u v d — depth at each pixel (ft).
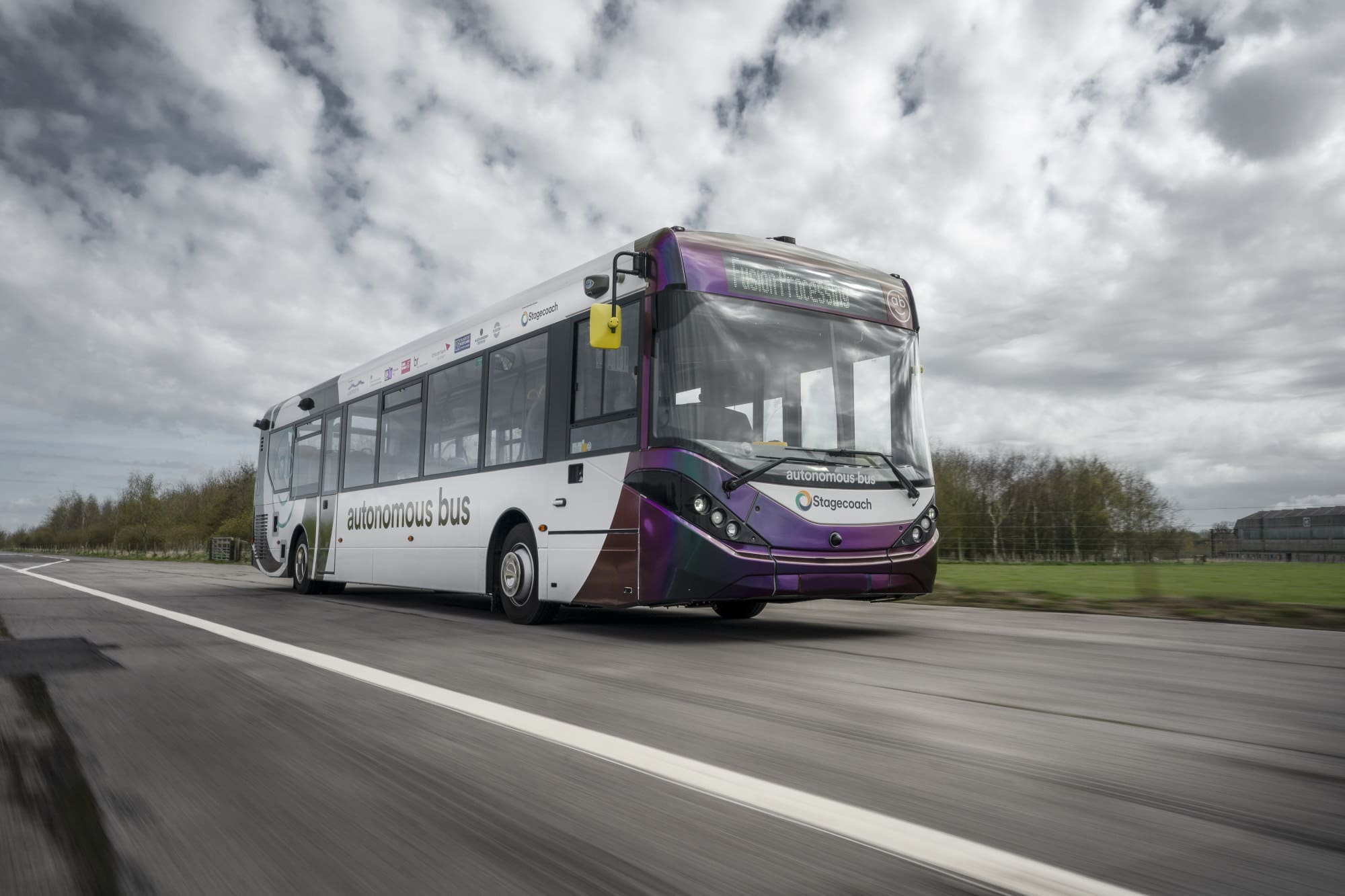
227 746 10.98
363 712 13.05
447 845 7.47
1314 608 29.40
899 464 25.22
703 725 12.08
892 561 24.21
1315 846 7.32
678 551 22.36
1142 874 6.69
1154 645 21.56
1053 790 8.96
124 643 21.54
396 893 6.48
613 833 7.72
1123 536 72.69
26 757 10.52
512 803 8.57
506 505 29.35
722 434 22.97
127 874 6.88
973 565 74.23
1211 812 8.22
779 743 11.04
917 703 13.70
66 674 16.71
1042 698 14.19
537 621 27.71
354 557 40.73
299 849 7.40
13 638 22.72
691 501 22.36
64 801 8.79
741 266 24.45
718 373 23.39
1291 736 11.40
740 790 8.93
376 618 29.55
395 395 38.27
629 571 23.61
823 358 25.00
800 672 16.99
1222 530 70.90
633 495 23.66
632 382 24.18
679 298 23.48
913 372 26.68
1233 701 13.83
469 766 9.95
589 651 20.35
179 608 33.32
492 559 30.32
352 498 41.32
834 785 9.12
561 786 9.16
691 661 18.66
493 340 31.32
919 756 10.34
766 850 7.25
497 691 14.84
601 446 25.09
